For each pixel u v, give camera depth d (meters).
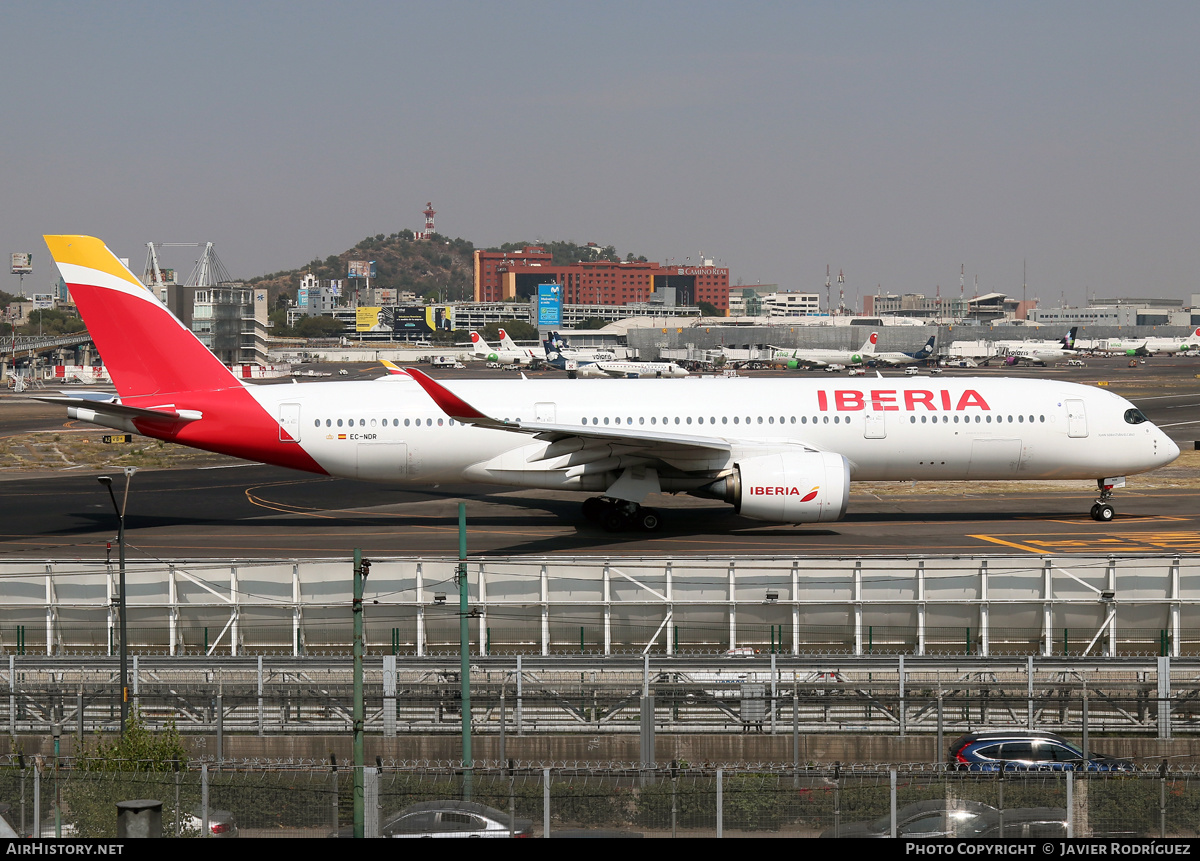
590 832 55.28
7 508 146.12
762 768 62.41
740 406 122.62
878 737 73.31
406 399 122.69
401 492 157.75
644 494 119.38
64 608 90.38
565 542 116.75
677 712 75.06
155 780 56.50
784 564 90.19
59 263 118.12
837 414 122.06
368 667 81.31
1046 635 86.81
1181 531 122.62
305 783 58.66
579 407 122.69
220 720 70.06
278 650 90.88
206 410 120.69
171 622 89.56
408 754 73.50
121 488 165.62
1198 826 54.28
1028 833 53.62
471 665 81.12
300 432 121.19
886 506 142.88
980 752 66.81
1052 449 122.88
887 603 88.50
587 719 75.12
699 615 89.50
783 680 78.38
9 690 74.94
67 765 64.88
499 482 123.44
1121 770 62.72
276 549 114.50
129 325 119.75
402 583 90.75
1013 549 111.81
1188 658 80.81
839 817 55.12
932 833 53.72
